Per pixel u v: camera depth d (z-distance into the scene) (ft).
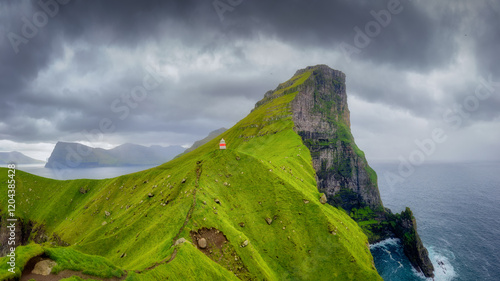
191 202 341.21
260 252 336.70
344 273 332.80
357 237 423.64
